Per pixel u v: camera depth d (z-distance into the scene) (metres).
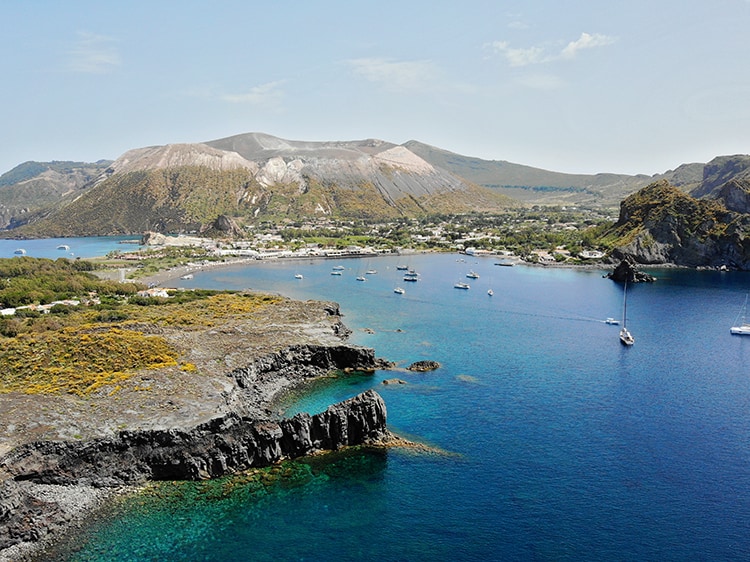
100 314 166.88
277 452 97.31
